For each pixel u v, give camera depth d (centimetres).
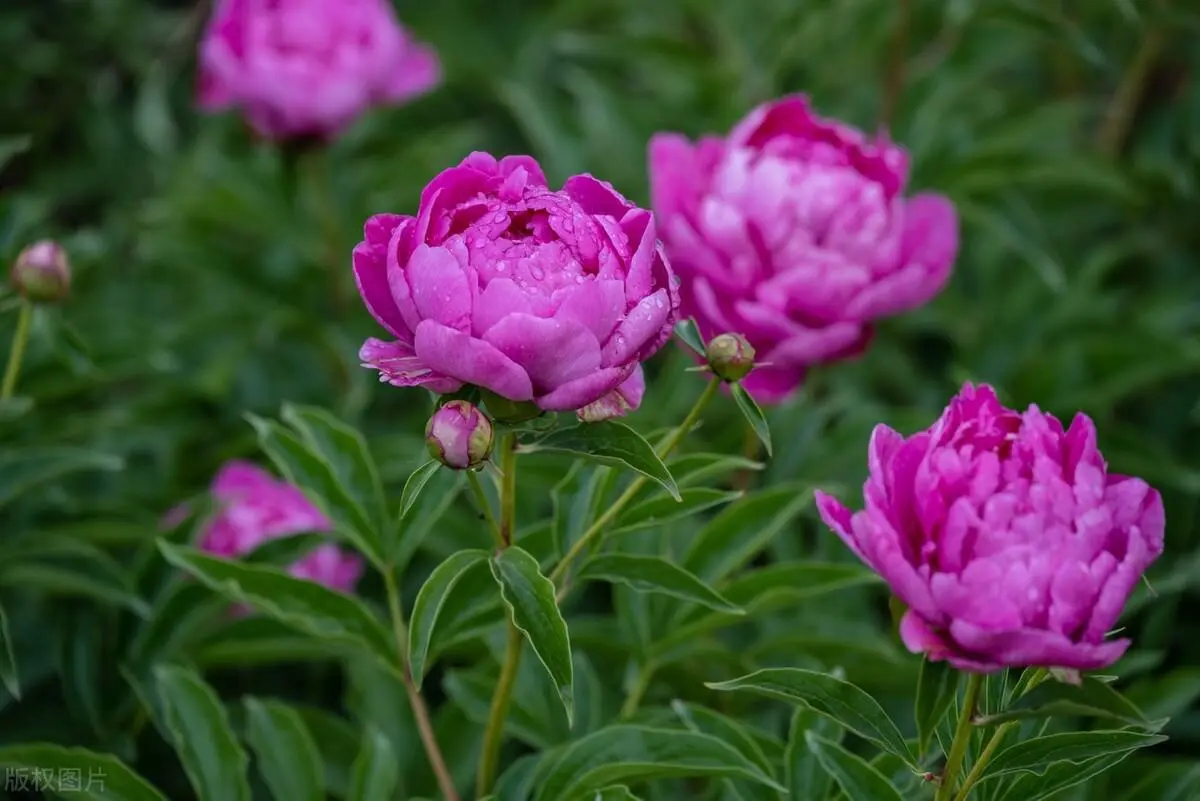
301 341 202
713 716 156
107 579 165
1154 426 193
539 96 200
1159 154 196
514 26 254
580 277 141
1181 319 192
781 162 169
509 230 143
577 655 164
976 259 200
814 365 170
